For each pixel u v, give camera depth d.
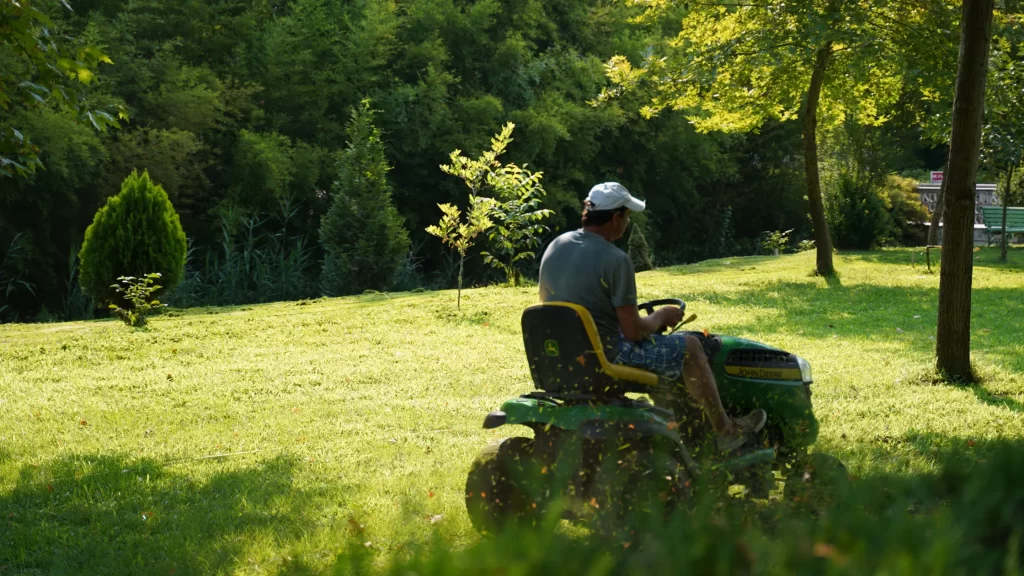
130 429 10.30
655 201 55.81
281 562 5.29
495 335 16.84
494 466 5.59
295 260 38.31
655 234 54.75
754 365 6.30
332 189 37.19
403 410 10.98
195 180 37.50
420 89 42.75
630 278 5.52
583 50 52.66
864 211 33.81
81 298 33.66
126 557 5.93
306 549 5.56
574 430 5.26
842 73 24.39
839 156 36.59
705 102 25.02
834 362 12.99
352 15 43.84
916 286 22.56
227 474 8.17
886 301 19.88
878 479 3.10
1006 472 2.90
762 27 22.19
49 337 17.06
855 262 28.89
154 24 38.41
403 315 18.95
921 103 33.47
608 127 49.28
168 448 9.35
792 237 62.16
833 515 2.75
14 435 10.09
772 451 5.57
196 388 12.61
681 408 5.91
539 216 24.56
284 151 39.31
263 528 6.33
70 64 8.43
